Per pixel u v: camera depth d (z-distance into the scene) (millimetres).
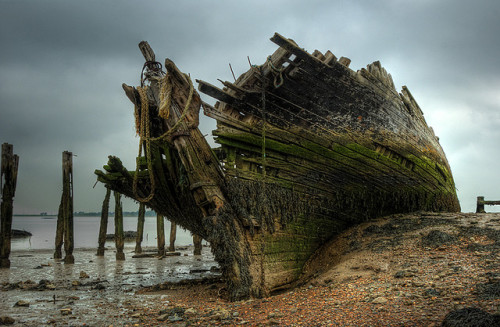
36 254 29062
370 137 12242
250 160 10398
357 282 7965
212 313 7168
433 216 12117
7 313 8570
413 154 13633
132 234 53344
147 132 10562
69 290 12312
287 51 9875
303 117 10930
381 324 5176
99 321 7504
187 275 16531
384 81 12516
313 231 11727
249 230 9844
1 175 20766
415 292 6465
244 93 10109
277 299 8023
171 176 12109
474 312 4727
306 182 11336
